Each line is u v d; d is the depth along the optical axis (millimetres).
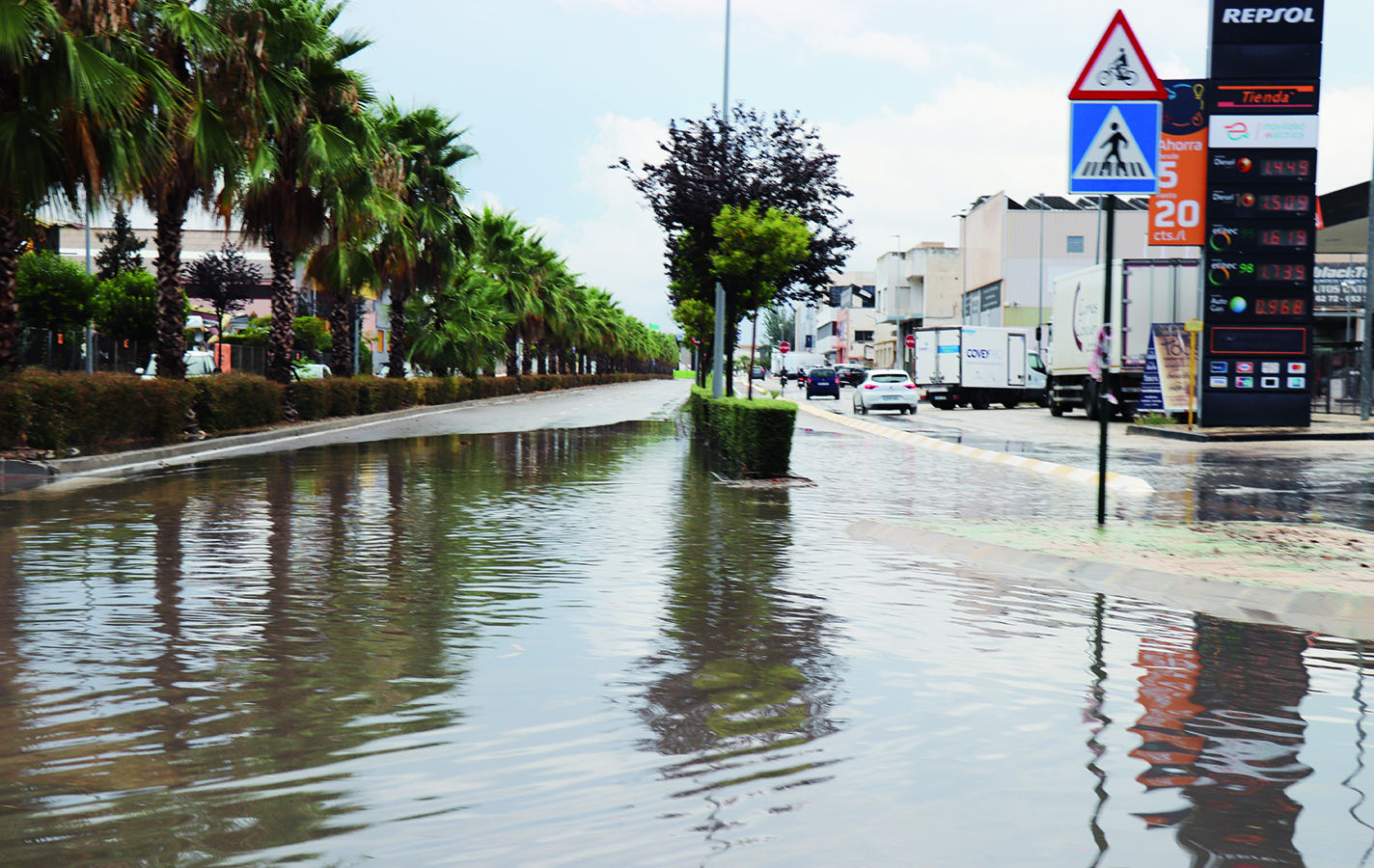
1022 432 34344
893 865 3643
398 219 35719
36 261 47062
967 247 97500
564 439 29438
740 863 3635
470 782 4391
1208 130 31062
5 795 4207
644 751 4809
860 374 91062
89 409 20203
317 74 29016
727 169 30844
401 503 14695
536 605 8188
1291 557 10461
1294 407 31656
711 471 20469
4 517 12812
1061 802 4258
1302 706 5750
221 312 79688
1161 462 23031
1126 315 38188
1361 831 3998
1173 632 7645
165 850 3695
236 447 25188
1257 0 30812
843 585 9266
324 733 5035
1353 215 63281
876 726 5238
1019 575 10039
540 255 75375
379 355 84312
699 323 63125
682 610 8055
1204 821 4086
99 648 6660
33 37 17234
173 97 20750
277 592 8539
